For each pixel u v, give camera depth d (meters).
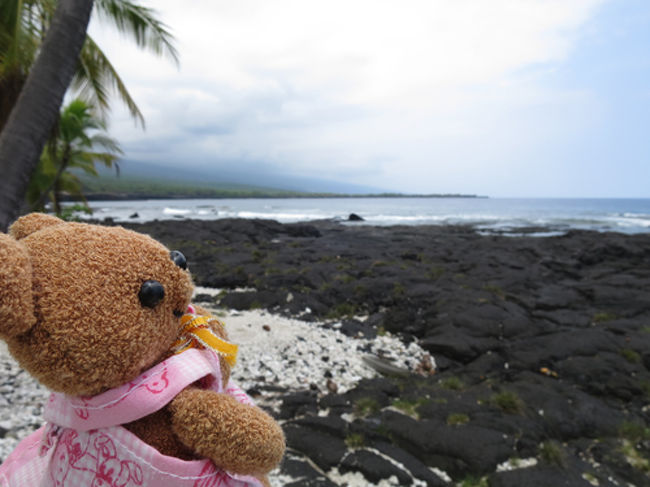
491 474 3.55
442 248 21.70
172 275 1.17
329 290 10.20
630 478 3.69
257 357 5.88
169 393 1.11
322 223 45.84
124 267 1.10
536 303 9.71
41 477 1.27
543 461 3.76
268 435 1.14
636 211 91.62
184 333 1.29
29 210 14.94
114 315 1.03
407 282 11.34
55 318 0.99
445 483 3.43
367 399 4.61
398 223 48.75
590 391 5.54
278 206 112.25
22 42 7.28
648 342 6.82
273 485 3.18
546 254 19.50
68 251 1.09
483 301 8.94
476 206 129.50
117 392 1.09
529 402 4.85
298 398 4.67
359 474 3.44
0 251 0.95
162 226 29.12
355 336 7.54
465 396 4.97
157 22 8.80
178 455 1.16
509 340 7.29
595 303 10.00
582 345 6.70
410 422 4.18
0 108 9.06
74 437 1.16
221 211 77.12
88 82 10.00
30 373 1.07
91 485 1.11
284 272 12.24
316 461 3.57
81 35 5.21
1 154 4.72
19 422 3.62
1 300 0.91
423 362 6.46
